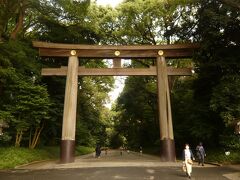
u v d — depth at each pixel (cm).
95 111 5088
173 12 2792
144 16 2927
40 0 2438
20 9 2444
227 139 2208
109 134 8400
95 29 2911
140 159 2761
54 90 2833
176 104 3319
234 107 2081
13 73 2217
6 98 2353
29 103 2238
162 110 2198
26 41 2734
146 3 2884
